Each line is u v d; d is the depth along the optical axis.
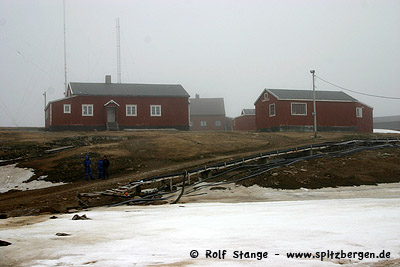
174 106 49.66
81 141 35.62
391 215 9.67
